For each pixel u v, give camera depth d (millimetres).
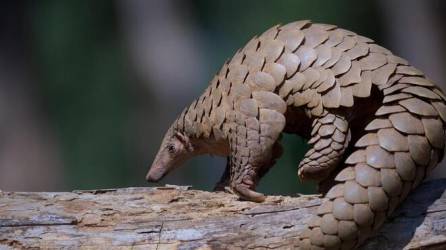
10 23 30078
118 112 31078
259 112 7793
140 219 7797
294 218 7602
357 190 7016
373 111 7723
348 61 7590
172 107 30938
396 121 7211
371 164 7066
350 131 7707
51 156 29844
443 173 24266
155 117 30922
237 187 7828
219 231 7641
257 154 7797
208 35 33344
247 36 31766
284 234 7547
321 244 7066
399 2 28797
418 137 7172
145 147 31000
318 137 7520
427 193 7547
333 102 7492
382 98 7652
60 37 30906
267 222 7621
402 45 29203
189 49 31438
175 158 8781
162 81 30922
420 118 7246
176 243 7629
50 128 30422
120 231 7707
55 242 7672
